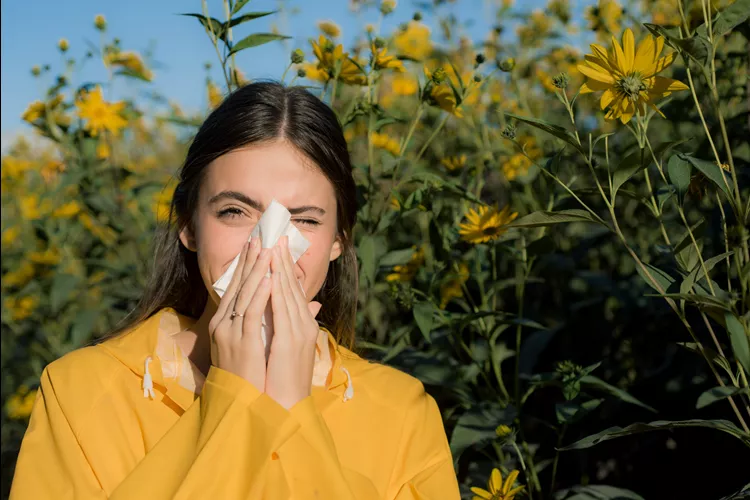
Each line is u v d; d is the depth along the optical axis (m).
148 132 5.19
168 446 1.21
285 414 1.20
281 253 1.27
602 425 2.45
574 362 2.71
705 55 1.40
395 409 1.43
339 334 1.79
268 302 1.34
